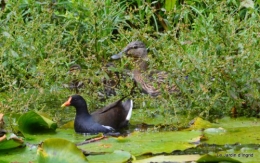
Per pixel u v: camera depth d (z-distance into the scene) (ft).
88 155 34.30
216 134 38.40
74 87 50.29
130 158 33.55
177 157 33.14
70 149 31.71
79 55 54.34
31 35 50.34
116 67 51.24
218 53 43.42
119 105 42.68
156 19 60.29
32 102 44.57
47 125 40.16
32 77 49.26
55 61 47.70
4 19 52.01
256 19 49.88
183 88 43.09
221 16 44.42
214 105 43.42
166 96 43.50
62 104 45.52
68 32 54.44
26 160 33.63
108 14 56.18
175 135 38.01
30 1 55.52
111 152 34.68
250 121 41.81
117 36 58.34
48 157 31.48
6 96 44.88
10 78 47.55
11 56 47.80
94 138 38.01
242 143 36.47
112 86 50.11
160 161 32.71
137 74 48.96
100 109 42.83
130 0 62.13
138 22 53.21
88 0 55.77
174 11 46.52
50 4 57.06
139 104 46.93
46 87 47.32
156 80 45.88
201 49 44.11
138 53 52.75
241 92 42.98
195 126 40.42
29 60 49.60
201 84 42.16
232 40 44.47
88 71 48.32
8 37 47.01
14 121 40.65
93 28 55.26
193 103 43.29
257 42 44.50
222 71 42.70
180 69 43.16
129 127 42.63
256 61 44.65
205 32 44.19
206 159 32.14
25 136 38.99
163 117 42.98
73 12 56.44
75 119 41.57
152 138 37.55
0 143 34.71
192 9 57.16
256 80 43.06
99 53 52.34
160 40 46.62
